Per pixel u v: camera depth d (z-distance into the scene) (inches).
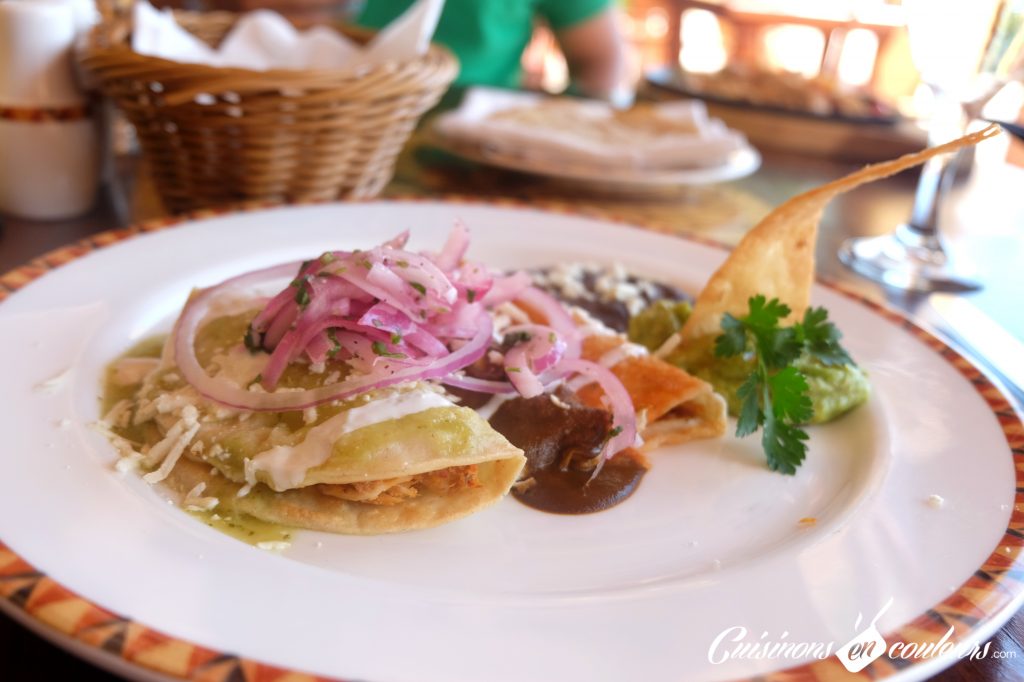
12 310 14.5
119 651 9.0
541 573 12.0
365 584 11.0
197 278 16.3
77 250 16.1
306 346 13.0
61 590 9.7
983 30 18.4
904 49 54.4
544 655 10.1
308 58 22.4
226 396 12.9
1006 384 16.6
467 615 10.6
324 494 12.5
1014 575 11.3
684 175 22.8
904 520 12.4
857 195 25.3
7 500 10.9
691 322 15.8
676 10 49.2
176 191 19.3
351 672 9.5
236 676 9.0
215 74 16.9
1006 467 13.4
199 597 10.2
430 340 13.6
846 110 28.8
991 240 23.1
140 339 15.1
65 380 13.4
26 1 18.3
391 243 14.2
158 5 36.4
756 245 15.4
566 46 36.2
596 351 15.4
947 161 20.8
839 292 17.9
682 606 10.9
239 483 12.4
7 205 19.2
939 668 10.0
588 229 19.8
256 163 18.4
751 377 14.6
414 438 12.4
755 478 14.1
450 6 32.9
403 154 24.6
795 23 49.1
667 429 14.8
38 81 18.3
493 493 12.8
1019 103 24.0
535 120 25.4
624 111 26.9
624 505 13.4
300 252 17.5
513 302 15.9
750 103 29.3
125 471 12.0
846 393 14.9
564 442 14.0
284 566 11.0
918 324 16.9
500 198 22.5
